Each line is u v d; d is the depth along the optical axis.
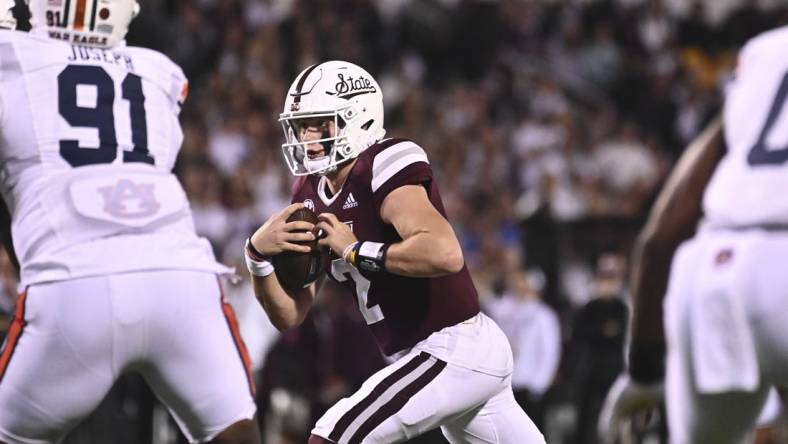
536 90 52.31
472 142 47.09
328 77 12.88
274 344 26.95
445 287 12.78
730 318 12.34
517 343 30.14
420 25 54.34
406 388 12.55
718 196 12.61
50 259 13.09
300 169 13.16
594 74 54.53
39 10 14.07
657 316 12.73
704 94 53.88
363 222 12.83
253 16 50.62
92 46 14.20
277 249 13.04
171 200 13.78
